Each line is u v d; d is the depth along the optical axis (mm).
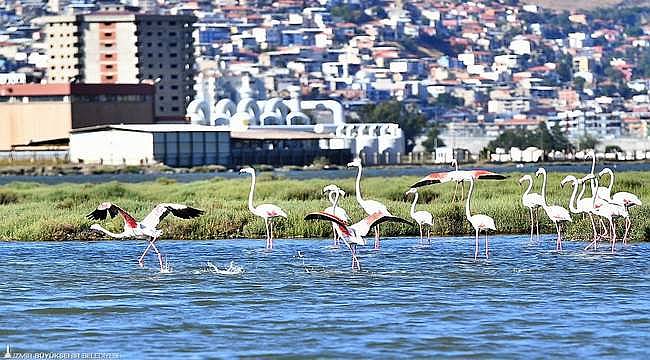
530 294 56375
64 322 51188
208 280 61250
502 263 66000
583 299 55031
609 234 75500
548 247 72875
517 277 61188
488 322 50344
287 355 45406
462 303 54312
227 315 52188
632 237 75188
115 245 77125
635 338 47469
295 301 55094
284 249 73312
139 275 63250
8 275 63656
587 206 71750
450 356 45125
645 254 68875
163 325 50375
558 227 71500
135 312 53094
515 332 48562
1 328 50031
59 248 75688
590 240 75688
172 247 75375
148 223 63469
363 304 54250
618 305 53562
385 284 59438
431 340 47406
